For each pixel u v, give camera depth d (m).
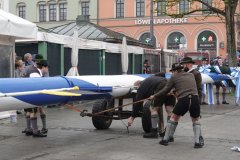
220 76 17.00
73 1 55.44
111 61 21.92
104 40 24.25
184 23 50.22
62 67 18.02
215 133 10.88
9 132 10.81
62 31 26.45
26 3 58.00
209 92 17.59
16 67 13.39
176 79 9.09
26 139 9.97
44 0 56.94
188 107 9.02
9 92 7.42
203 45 49.69
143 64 25.36
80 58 19.33
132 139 9.98
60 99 8.34
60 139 10.00
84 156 8.30
